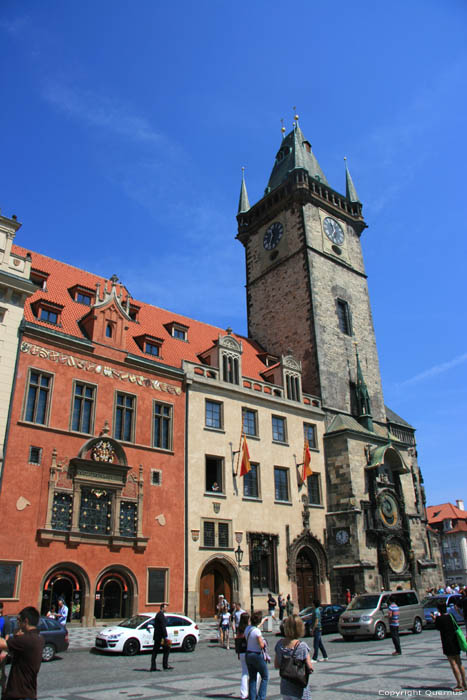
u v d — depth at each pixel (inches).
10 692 339.0
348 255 2402.8
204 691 605.0
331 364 2084.2
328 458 1888.5
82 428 1326.3
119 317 1494.8
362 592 1654.8
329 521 1801.2
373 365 2258.9
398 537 1851.6
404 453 2057.1
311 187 2380.7
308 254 2213.3
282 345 2204.7
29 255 1322.6
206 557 1446.9
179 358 1691.7
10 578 1101.1
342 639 1181.7
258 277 2422.5
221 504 1535.4
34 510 1171.9
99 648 964.6
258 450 1696.6
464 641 565.6
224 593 1487.5
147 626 995.3
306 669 378.0
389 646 999.6
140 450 1412.4
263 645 509.4
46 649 882.8
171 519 1412.4
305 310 2154.3
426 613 1364.4
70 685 666.2
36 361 1278.3
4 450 1163.3
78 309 1528.1
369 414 2043.6
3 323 1244.5
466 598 681.0
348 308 2272.4
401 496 1940.2
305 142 2635.3
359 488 1815.9
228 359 1737.2
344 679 646.5
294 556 1658.5
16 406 1211.2
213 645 1125.7
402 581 1807.3
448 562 4094.5
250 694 496.4
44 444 1232.8
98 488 1295.5
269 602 1416.1
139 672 770.8
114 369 1430.9
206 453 1556.3
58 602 1171.9
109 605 1253.7
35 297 1448.1
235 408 1681.8
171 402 1529.3
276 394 1856.5
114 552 1278.3
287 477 1758.1
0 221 1286.9
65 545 1198.3
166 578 1353.3
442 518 4175.7
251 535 1573.6
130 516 1339.8
